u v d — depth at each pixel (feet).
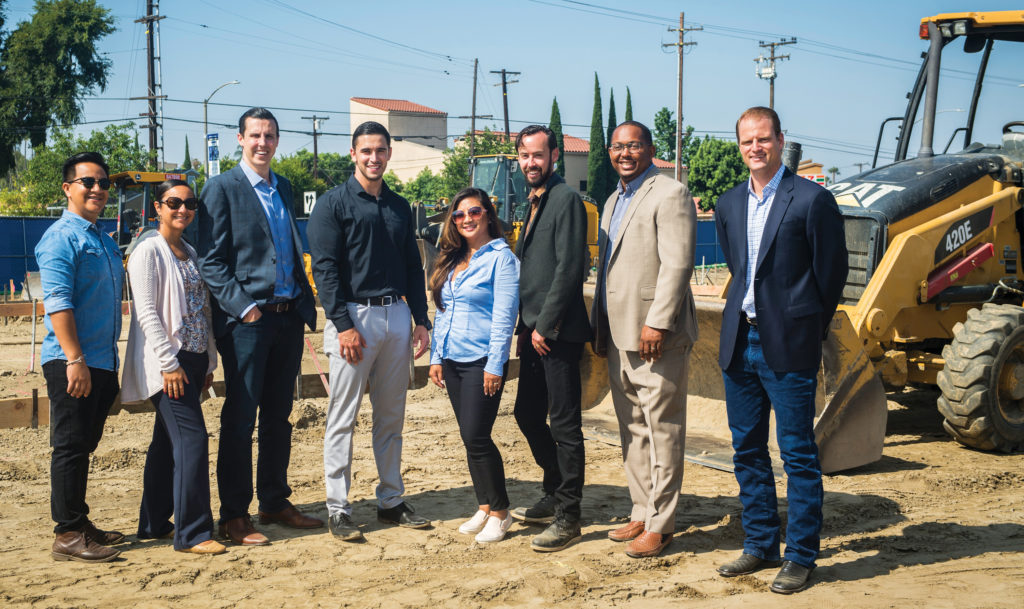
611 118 210.59
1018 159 22.76
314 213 14.39
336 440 14.69
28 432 22.16
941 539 14.37
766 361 12.23
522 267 14.15
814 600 11.83
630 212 13.60
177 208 13.80
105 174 13.57
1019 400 20.13
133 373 13.85
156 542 14.51
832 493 16.90
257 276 14.34
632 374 13.69
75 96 149.28
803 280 12.12
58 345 13.25
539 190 14.20
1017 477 18.04
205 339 14.19
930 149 23.12
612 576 12.86
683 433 13.69
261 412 15.17
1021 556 13.53
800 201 12.01
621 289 13.62
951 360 19.76
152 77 119.03
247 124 14.49
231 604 11.88
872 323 19.20
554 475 14.98
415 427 23.31
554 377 13.82
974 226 21.24
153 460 14.46
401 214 15.10
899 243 19.89
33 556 13.75
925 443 21.16
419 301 15.67
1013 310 19.95
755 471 13.00
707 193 189.67
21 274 84.74
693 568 13.16
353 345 14.25
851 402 17.89
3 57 146.92
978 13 22.03
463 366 14.30
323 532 15.02
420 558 13.65
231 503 14.37
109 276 13.67
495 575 12.86
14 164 146.30
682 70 123.85
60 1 147.74
